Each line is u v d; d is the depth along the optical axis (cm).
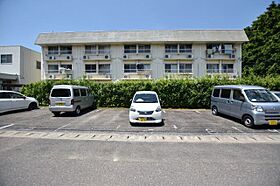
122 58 2720
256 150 579
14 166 453
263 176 404
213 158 511
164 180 387
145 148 598
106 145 628
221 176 404
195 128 895
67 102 1198
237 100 1012
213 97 1297
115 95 1762
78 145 627
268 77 1755
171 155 534
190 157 518
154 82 1736
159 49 2705
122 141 678
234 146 620
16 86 2761
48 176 402
